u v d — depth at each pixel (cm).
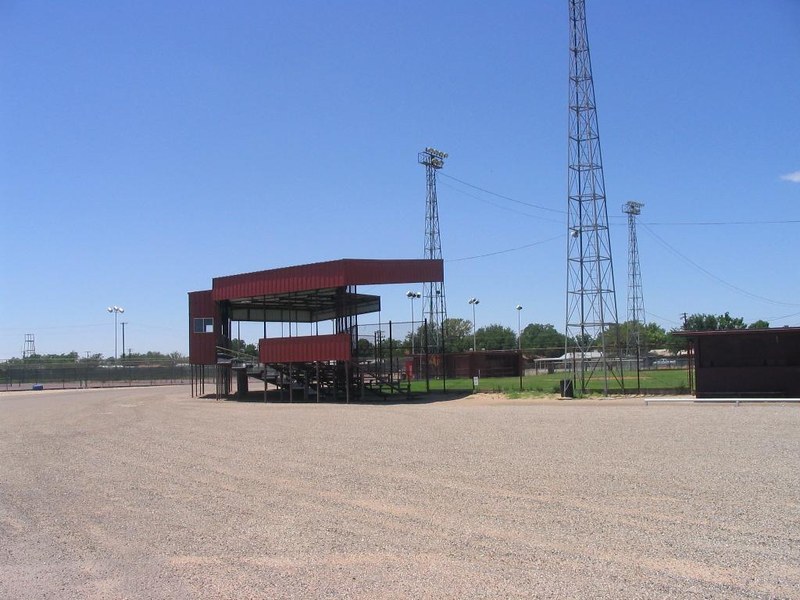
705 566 711
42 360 9631
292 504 1088
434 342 7000
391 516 982
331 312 5047
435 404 3341
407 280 3616
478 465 1398
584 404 2988
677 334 3102
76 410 3488
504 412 2695
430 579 701
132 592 703
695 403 2798
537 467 1345
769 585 650
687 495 1046
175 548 862
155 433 2270
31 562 830
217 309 4406
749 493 1051
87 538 932
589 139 4103
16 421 2906
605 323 4038
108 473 1465
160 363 8419
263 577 732
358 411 3008
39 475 1470
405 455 1580
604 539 823
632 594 635
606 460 1400
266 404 3744
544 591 652
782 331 2967
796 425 1917
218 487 1258
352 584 696
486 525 909
